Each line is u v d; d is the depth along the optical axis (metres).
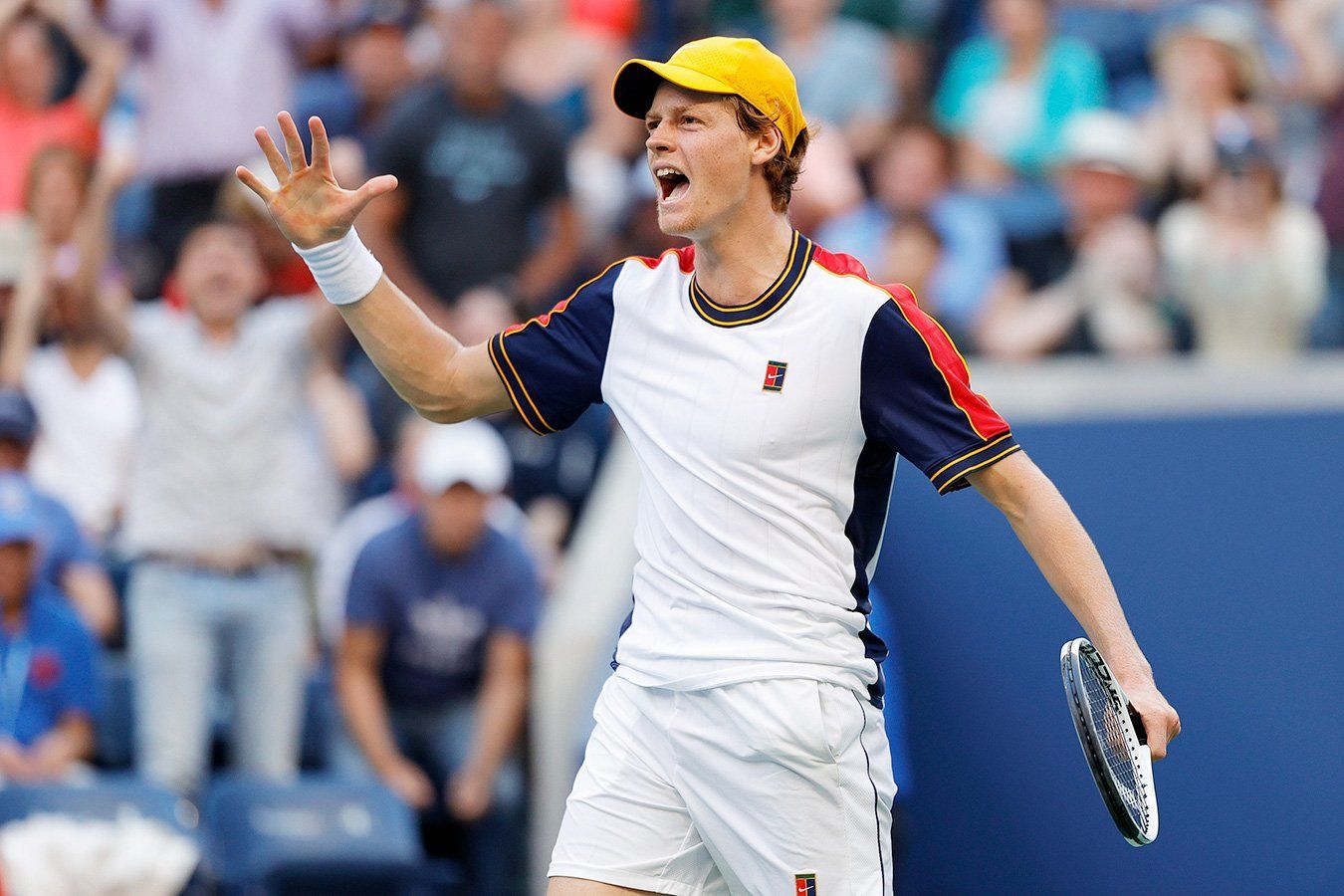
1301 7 39.47
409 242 33.00
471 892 26.83
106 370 30.31
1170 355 32.75
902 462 27.45
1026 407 27.75
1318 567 27.00
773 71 13.31
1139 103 37.81
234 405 26.67
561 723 27.19
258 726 26.70
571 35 39.25
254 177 13.95
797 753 13.18
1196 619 27.03
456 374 14.38
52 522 27.03
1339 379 27.64
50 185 31.25
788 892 13.38
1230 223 32.84
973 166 35.94
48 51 34.38
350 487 31.25
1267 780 26.78
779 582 13.27
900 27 39.31
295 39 36.12
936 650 27.14
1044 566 13.21
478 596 27.25
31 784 23.78
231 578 26.52
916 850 26.95
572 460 31.56
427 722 27.44
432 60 38.25
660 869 13.64
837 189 34.53
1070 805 26.83
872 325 13.16
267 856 24.12
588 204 35.94
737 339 13.38
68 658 25.42
